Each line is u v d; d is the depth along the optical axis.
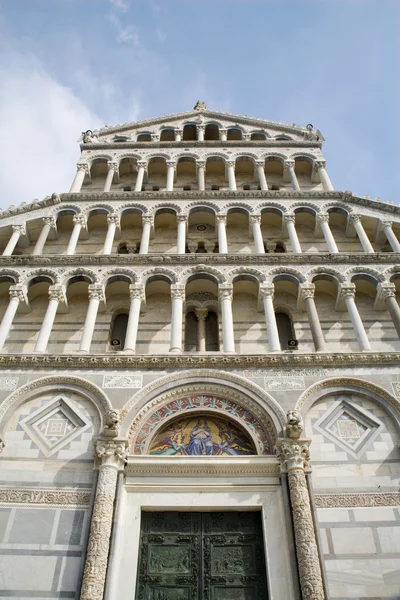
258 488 15.96
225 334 19.80
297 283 21.89
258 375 18.28
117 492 15.50
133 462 16.20
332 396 18.05
